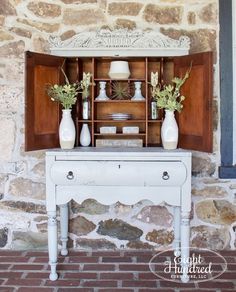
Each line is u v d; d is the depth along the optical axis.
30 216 3.46
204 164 3.42
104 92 3.39
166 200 2.88
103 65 3.52
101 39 3.25
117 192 2.88
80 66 3.43
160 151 2.95
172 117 3.14
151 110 3.45
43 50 3.42
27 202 3.46
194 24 3.39
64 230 3.35
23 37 3.41
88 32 3.27
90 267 3.10
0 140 3.42
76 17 3.41
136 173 2.84
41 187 3.45
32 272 3.00
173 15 3.39
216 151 3.42
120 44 3.25
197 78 3.08
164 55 3.26
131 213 3.46
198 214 3.44
